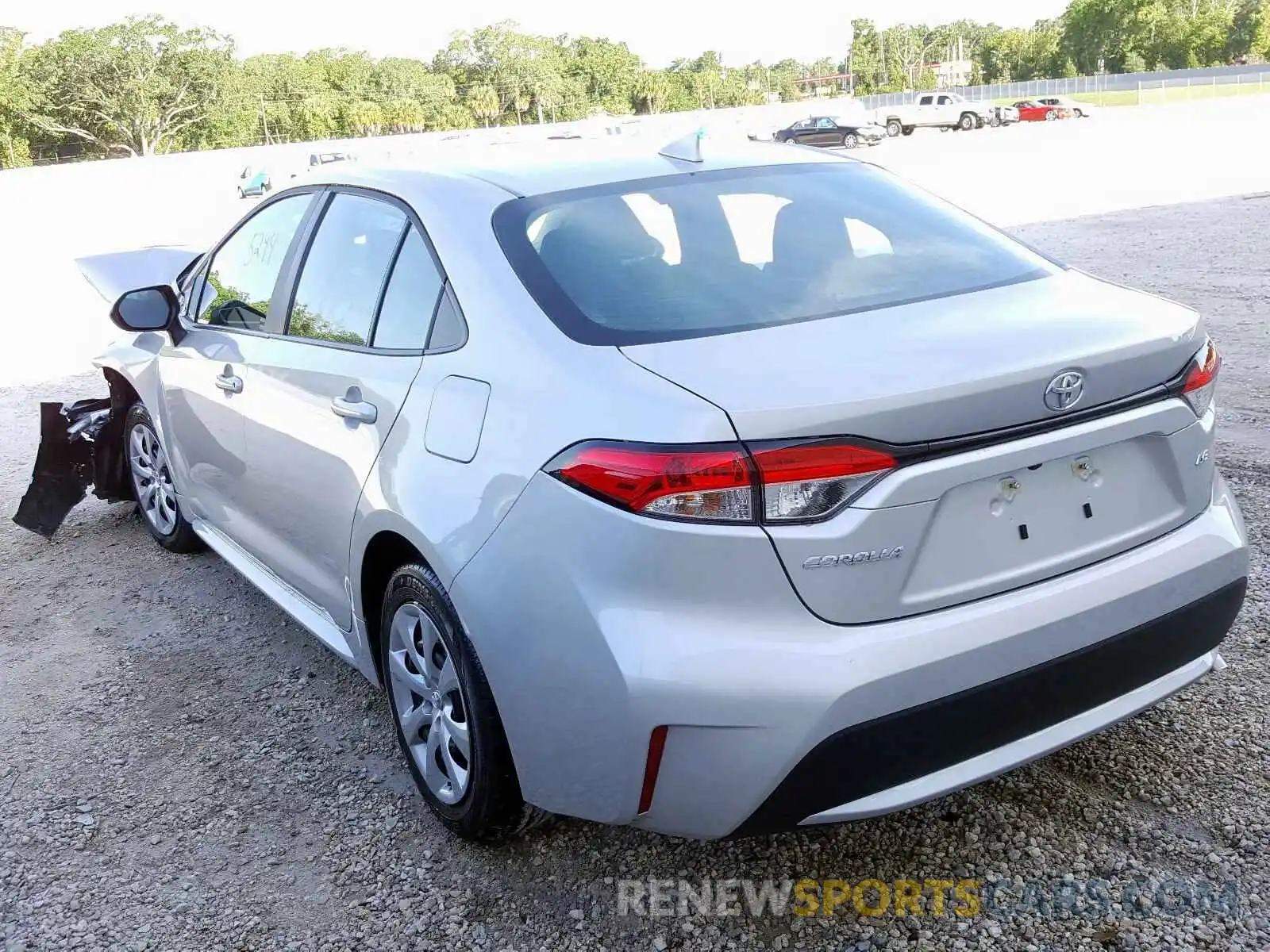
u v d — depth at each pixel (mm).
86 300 13719
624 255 2650
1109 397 2271
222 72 104250
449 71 141750
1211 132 30203
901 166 26203
